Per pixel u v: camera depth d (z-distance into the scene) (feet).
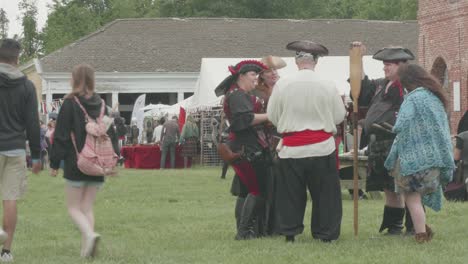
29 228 65.46
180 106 193.77
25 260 49.62
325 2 412.57
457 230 58.75
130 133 209.67
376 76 144.25
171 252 51.75
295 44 53.26
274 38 282.77
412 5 383.86
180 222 68.13
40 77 275.80
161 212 76.18
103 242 56.80
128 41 280.31
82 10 431.02
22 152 48.52
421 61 185.68
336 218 53.06
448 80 177.88
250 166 55.21
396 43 281.74
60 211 80.02
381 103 55.67
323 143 52.54
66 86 270.67
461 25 171.42
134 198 93.71
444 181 52.24
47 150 170.60
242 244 53.62
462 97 172.04
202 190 104.32
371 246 51.34
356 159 56.70
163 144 166.30
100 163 48.65
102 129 48.73
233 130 54.75
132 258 49.49
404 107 51.60
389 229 57.26
